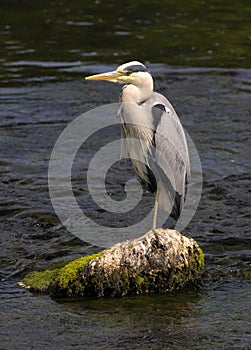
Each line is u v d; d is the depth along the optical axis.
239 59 22.17
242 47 23.38
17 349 8.34
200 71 21.06
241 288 10.08
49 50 22.97
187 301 9.63
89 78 10.57
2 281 10.28
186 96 19.14
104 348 8.36
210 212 12.79
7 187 13.77
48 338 8.60
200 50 23.05
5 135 16.45
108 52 22.70
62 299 9.67
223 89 19.67
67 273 9.87
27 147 15.84
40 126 17.06
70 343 8.48
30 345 8.43
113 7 28.39
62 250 11.29
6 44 23.55
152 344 8.45
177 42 23.86
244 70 21.14
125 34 24.72
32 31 25.08
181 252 9.95
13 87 19.62
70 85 19.89
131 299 9.64
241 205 13.05
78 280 9.73
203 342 8.49
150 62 21.80
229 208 12.94
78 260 10.05
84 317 9.15
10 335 8.68
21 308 9.41
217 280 10.30
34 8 28.11
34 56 22.38
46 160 15.22
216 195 13.52
